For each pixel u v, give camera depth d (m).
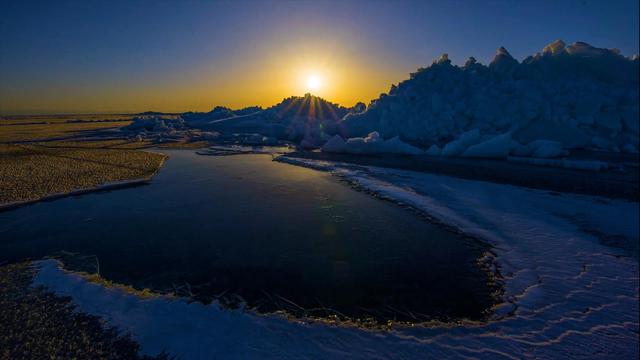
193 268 7.83
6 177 15.80
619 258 8.33
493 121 30.03
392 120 34.25
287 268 7.92
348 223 10.92
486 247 9.09
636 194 13.88
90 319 5.59
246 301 6.51
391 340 5.38
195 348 4.98
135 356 4.76
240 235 9.86
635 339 5.47
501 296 6.81
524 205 12.51
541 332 5.66
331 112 51.06
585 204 12.62
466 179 16.95
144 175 17.39
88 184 15.03
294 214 11.77
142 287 6.92
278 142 35.16
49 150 25.06
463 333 5.62
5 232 9.84
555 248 8.91
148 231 10.08
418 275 7.66
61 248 8.80
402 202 12.98
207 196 13.94
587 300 6.58
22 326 5.33
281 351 5.01
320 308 6.35
